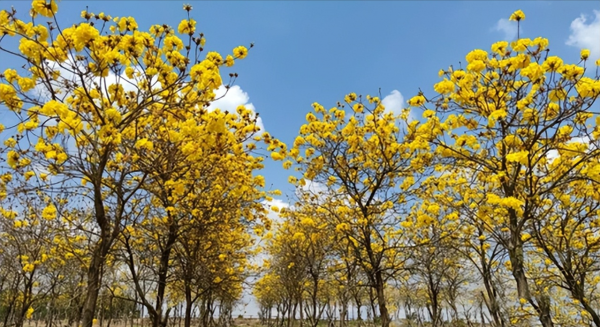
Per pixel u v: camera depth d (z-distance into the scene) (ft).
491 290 28.55
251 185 25.45
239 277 29.86
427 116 17.54
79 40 12.51
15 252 27.66
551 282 21.01
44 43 12.75
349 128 23.18
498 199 15.60
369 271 22.89
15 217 24.30
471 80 16.84
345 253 28.68
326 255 31.37
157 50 14.47
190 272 24.71
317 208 24.81
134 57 14.14
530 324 23.41
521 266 16.38
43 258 24.76
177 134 15.69
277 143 22.72
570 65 13.83
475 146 19.20
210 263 26.03
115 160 17.94
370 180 23.80
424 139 18.07
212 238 26.21
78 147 13.57
